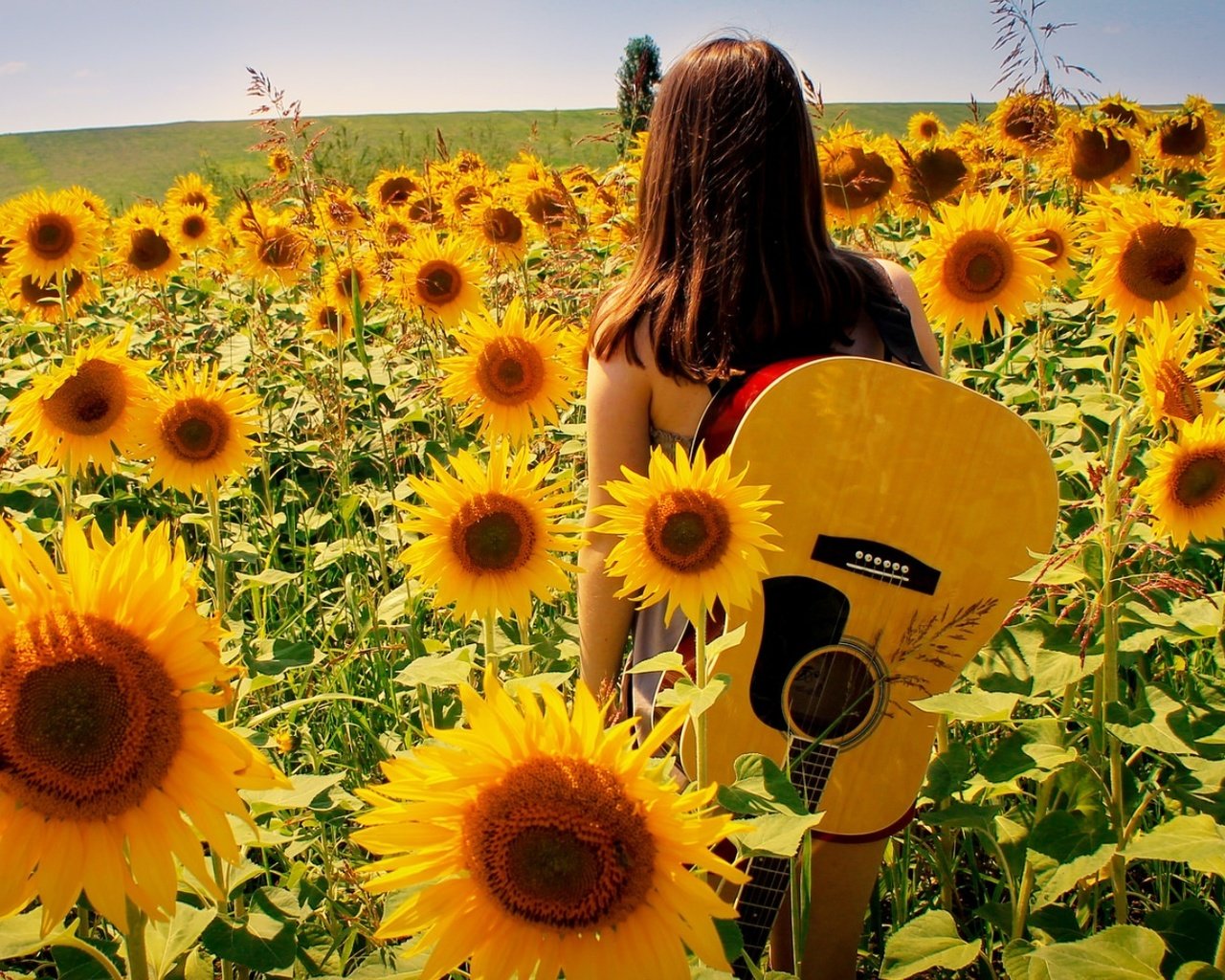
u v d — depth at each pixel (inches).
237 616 144.3
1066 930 83.7
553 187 246.7
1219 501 93.6
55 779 54.4
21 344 266.7
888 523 80.7
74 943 64.8
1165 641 120.0
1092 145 243.3
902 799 84.4
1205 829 73.1
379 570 157.6
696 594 74.6
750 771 70.6
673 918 55.4
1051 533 81.3
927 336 95.8
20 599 54.9
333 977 71.6
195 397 143.9
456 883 56.7
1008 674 88.6
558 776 55.2
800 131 86.3
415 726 119.0
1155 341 96.5
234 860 56.1
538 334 153.1
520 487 103.3
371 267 235.9
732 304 85.3
